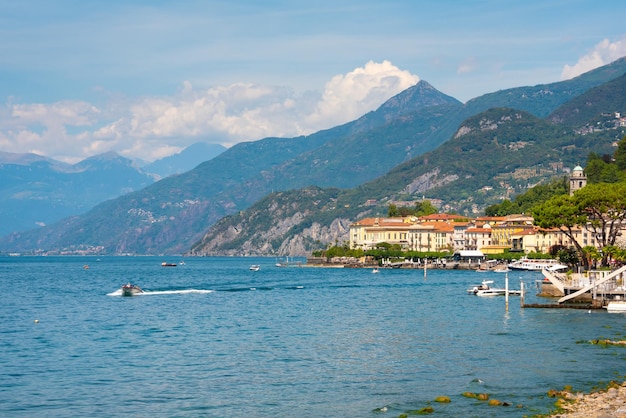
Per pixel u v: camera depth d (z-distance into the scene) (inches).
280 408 3280.0
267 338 5241.1
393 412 3164.4
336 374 3932.1
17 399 3501.5
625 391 3361.2
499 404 3198.8
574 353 4402.1
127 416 3206.2
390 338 5152.6
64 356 4576.8
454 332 5403.5
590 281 7273.6
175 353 4638.3
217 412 3238.2
